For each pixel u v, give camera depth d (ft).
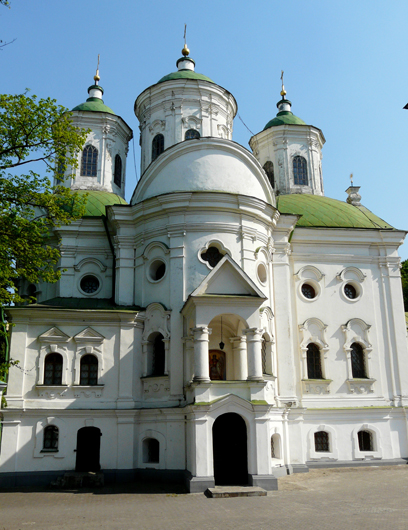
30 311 85.20
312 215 109.60
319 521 50.06
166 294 87.45
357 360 102.32
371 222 111.14
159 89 117.08
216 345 87.71
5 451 79.30
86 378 85.46
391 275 107.24
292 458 89.76
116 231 96.84
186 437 78.89
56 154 74.90
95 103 128.26
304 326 100.48
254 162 96.89
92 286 104.88
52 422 81.41
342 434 95.55
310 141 131.54
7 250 72.08
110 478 79.77
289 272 100.78
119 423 82.43
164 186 93.71
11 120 69.21
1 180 70.08
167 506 59.98
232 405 72.08
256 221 93.25
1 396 79.30
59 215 75.51
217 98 118.62
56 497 67.82
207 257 89.25
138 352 87.25
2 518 54.60
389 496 63.87
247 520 51.31
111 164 124.06
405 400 100.17
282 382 92.22
